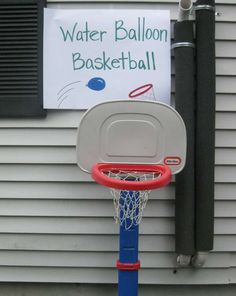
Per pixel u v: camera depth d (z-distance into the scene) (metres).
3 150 3.01
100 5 2.96
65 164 3.00
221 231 3.02
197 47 2.84
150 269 3.04
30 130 3.00
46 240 3.03
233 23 2.99
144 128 2.53
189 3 2.73
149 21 2.92
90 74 2.94
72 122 2.99
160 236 3.02
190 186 2.81
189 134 2.81
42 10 2.94
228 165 3.01
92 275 3.04
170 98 2.94
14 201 3.03
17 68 2.96
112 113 2.53
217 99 3.00
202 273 3.04
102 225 3.01
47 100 2.94
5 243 3.04
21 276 3.05
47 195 3.01
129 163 2.55
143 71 2.93
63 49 2.94
